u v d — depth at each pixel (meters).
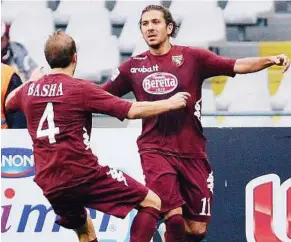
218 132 25.84
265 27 34.00
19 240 25.45
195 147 22.42
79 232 21.03
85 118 19.64
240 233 25.83
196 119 22.30
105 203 19.94
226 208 25.83
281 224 25.86
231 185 25.83
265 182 25.89
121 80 22.42
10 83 27.38
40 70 20.62
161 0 34.91
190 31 34.09
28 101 19.75
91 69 33.09
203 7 34.69
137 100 22.36
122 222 25.31
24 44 33.22
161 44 22.03
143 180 25.38
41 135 19.48
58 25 34.56
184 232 21.86
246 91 31.86
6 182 25.47
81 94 19.47
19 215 25.42
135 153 25.45
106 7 34.94
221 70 22.03
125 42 33.72
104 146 25.44
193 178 22.47
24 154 25.47
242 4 34.41
